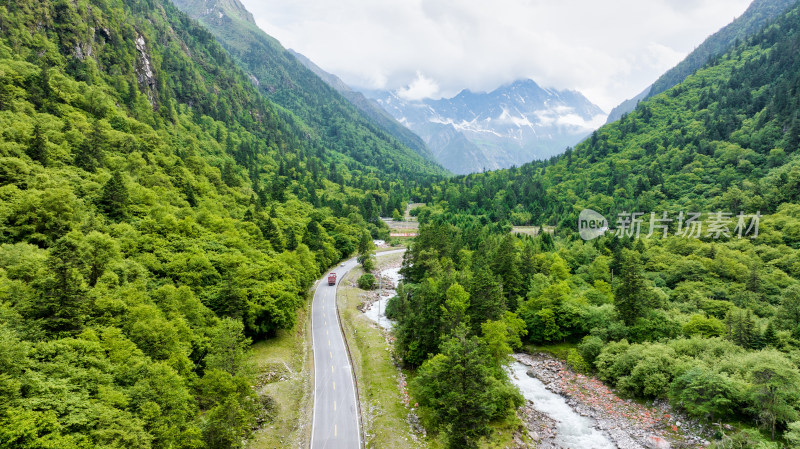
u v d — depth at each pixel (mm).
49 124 106438
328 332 87062
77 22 159875
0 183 74812
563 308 87688
